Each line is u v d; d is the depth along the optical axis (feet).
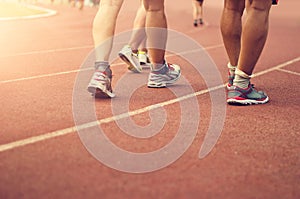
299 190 7.86
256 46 12.60
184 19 41.39
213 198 7.45
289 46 24.79
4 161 8.66
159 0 13.94
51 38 28.68
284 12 44.09
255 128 11.05
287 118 11.95
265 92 14.80
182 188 7.76
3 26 35.99
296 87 15.61
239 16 13.76
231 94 13.09
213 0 62.54
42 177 8.01
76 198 7.30
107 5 12.71
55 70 17.80
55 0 79.61
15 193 7.41
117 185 7.79
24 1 74.54
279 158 9.24
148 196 7.43
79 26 36.45
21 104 12.59
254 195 7.63
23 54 22.08
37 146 9.46
